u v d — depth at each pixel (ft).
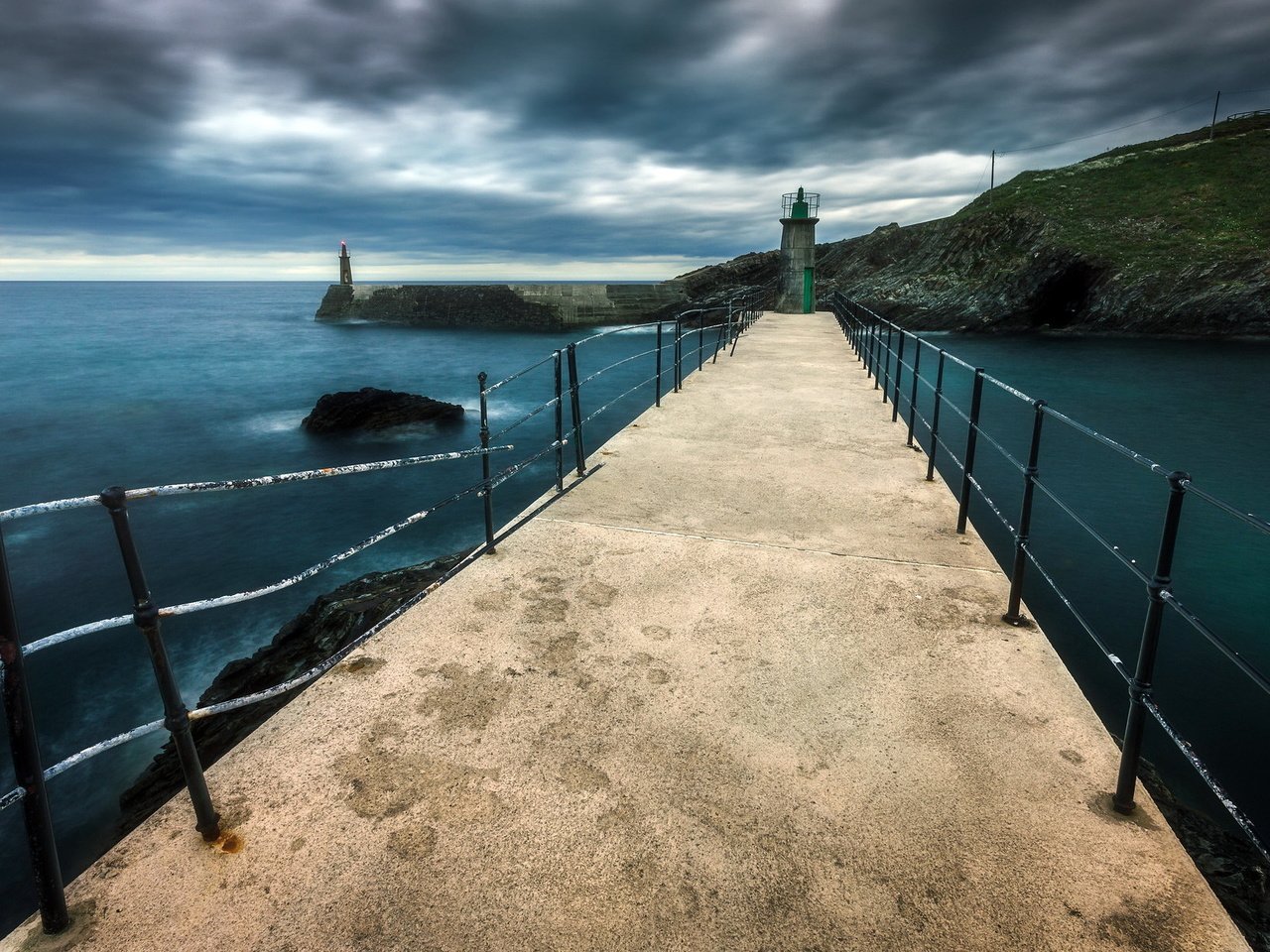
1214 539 46.70
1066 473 61.00
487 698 9.66
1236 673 32.63
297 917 6.41
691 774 8.22
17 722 5.59
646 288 228.43
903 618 11.90
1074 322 166.40
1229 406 88.12
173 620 42.24
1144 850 7.11
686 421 26.63
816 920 6.40
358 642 10.87
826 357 47.21
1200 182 177.68
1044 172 221.25
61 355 188.85
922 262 199.41
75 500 5.65
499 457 76.18
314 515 59.98
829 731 9.00
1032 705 9.53
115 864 6.96
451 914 6.45
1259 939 13.34
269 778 8.13
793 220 104.83
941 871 6.91
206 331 277.23
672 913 6.47
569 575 13.47
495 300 244.22
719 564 13.98
